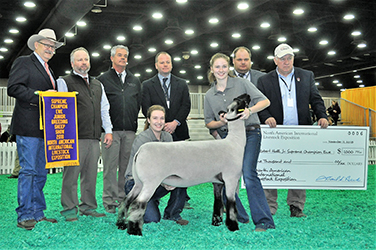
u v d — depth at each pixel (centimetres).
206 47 2286
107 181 524
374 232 405
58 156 432
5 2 1397
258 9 1627
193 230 406
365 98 2150
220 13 1552
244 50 529
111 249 337
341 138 491
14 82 415
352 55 2225
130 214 365
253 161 401
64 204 460
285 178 485
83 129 467
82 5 1171
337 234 394
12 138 1223
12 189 786
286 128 483
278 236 378
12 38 1895
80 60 475
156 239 363
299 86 488
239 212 439
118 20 1719
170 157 359
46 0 1319
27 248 340
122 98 543
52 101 427
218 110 425
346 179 491
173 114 554
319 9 1577
